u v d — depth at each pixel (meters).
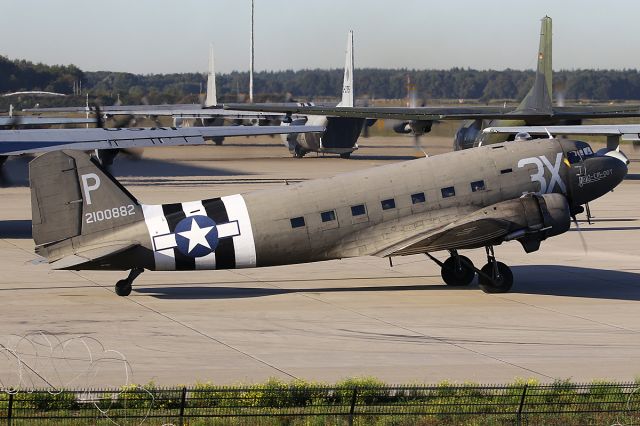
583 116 161.62
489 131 142.25
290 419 38.44
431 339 53.09
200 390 39.47
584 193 68.38
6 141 94.00
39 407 39.34
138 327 55.41
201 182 149.62
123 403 39.81
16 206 117.81
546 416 39.25
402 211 65.00
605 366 47.69
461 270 68.50
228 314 59.12
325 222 63.59
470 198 66.00
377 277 72.62
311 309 60.78
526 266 78.06
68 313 59.03
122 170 174.00
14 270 74.31
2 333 53.69
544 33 158.38
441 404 39.25
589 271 75.50
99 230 61.00
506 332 54.88
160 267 61.59
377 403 40.31
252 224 62.28
